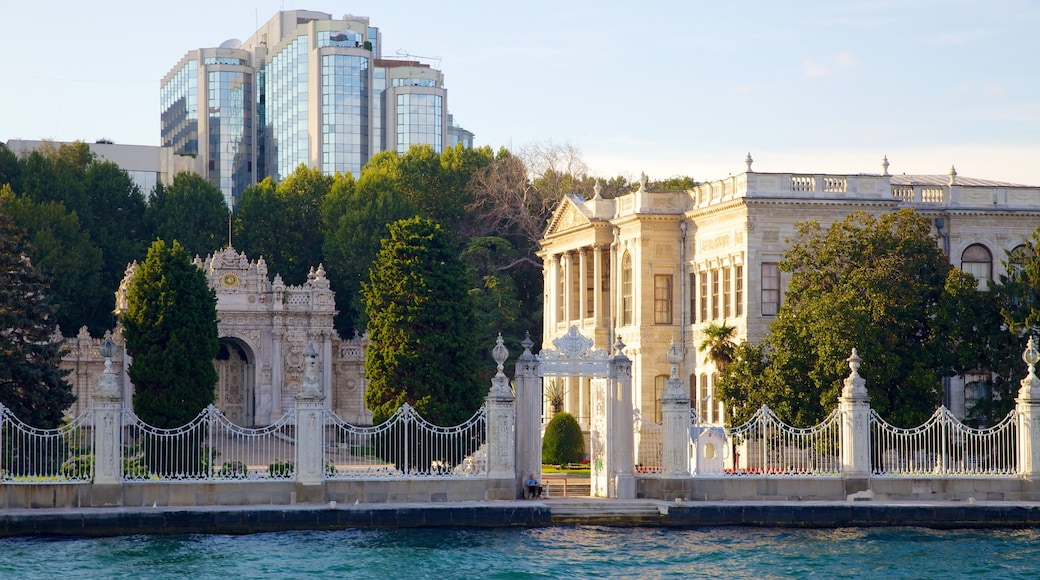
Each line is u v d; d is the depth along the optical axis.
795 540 57.28
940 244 91.31
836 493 62.00
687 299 98.38
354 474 59.97
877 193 90.12
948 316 73.56
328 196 135.50
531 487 61.78
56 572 49.47
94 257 118.25
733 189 91.81
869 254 76.00
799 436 64.06
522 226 138.00
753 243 89.38
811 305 72.75
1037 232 76.25
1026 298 74.31
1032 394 62.25
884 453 63.47
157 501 57.66
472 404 77.19
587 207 107.56
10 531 55.00
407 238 77.44
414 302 76.56
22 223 114.38
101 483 56.97
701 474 62.91
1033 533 59.28
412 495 60.03
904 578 50.72
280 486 58.84
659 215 98.44
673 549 55.19
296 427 59.25
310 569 50.75
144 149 198.50
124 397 100.94
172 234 130.12
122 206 131.25
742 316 89.75
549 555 53.75
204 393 69.50
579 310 111.06
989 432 63.25
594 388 64.00
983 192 92.31
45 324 74.19
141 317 68.88
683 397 62.09
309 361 59.81
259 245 134.50
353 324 125.75
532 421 62.22
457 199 141.50
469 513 58.75
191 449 64.69
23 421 69.00
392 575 50.06
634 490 61.97
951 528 60.25
